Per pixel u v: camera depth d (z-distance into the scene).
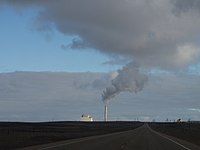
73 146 46.22
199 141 66.62
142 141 60.16
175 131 129.12
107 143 53.41
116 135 88.69
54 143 53.25
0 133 94.19
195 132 112.19
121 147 44.88
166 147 46.66
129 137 76.31
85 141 59.31
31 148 42.56
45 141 59.00
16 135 81.75
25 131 115.62
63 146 46.22
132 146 47.19
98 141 59.31
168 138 73.62
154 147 46.16
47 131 123.25
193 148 45.78
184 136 87.19
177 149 43.56
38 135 83.75
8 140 60.25
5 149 41.47
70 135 88.38
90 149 41.00
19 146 46.47
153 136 83.00
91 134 97.12
